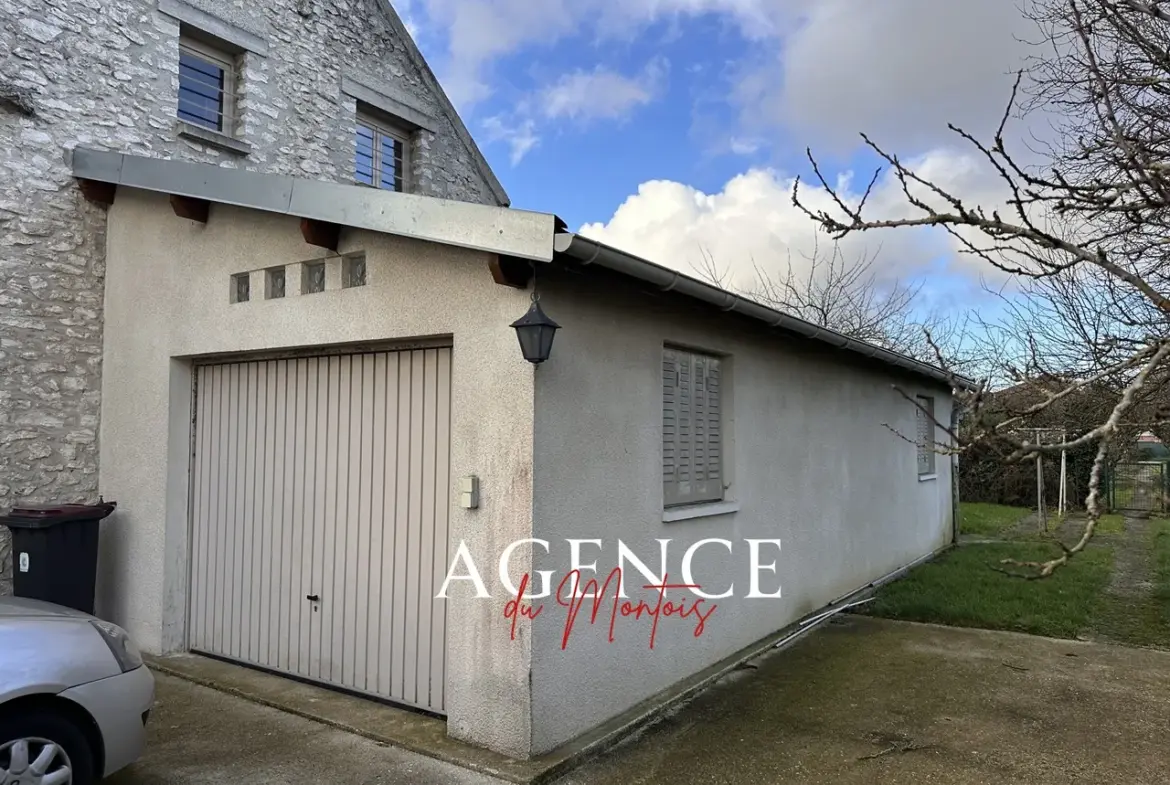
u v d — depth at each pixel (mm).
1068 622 6766
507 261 3850
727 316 5781
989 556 10641
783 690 5098
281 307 5125
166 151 7285
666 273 4254
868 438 8625
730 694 5020
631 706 4625
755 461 6234
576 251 3631
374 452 4852
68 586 5609
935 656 5863
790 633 6430
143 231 6145
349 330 4727
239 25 8164
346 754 3996
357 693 4809
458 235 3834
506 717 3922
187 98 7969
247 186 4781
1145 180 2430
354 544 4910
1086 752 4121
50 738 3076
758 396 6336
